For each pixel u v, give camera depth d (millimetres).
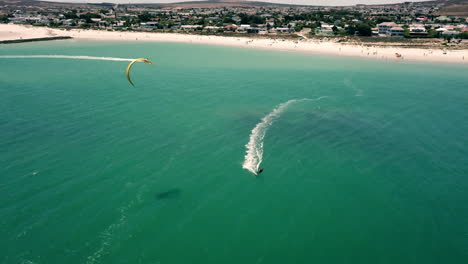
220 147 55812
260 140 59094
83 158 50656
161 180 45594
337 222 38531
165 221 38031
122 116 68562
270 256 33719
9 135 57906
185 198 41969
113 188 43531
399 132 63844
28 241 34656
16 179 44719
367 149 56438
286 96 86875
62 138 57312
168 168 48594
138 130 61688
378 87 99312
